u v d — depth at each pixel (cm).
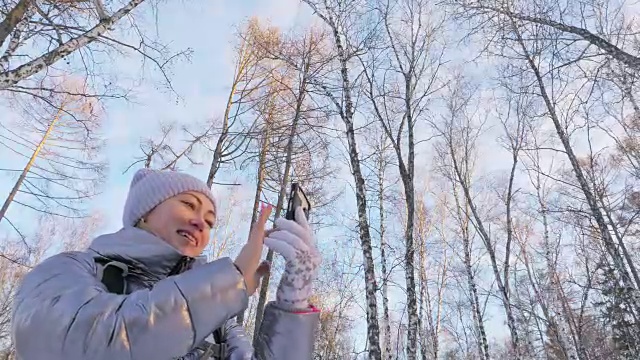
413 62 1220
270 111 1188
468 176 1725
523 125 1532
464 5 891
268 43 1190
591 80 824
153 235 116
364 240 1010
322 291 1573
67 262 100
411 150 1183
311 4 1168
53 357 82
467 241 1708
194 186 138
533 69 1002
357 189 1049
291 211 135
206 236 135
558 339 1510
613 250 1127
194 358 112
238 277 97
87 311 84
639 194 1226
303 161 1233
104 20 557
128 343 83
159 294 89
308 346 124
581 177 1154
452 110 1647
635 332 1578
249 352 137
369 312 945
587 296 1567
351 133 1087
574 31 773
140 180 139
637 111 1115
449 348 2389
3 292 1545
